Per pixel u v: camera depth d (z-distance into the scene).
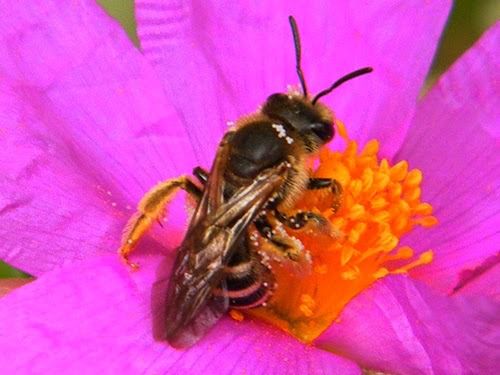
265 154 0.06
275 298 0.06
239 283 0.06
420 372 0.06
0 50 0.06
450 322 0.06
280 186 0.06
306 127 0.06
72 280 0.06
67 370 0.06
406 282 0.06
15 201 0.06
